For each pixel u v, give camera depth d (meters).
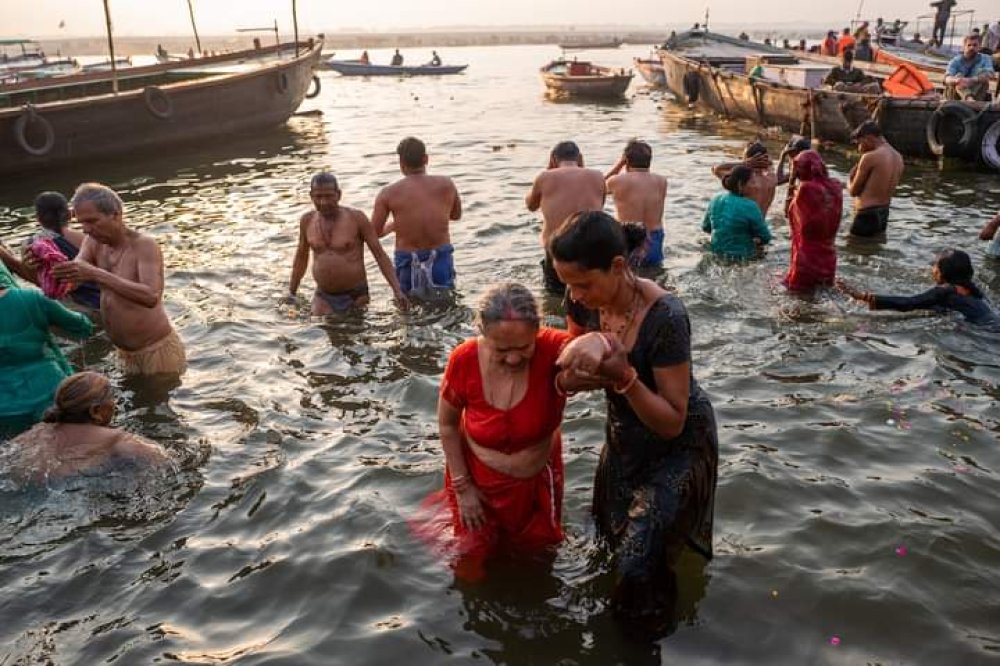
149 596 3.32
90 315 6.52
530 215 9.84
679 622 3.07
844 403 4.81
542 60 59.72
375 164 14.20
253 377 5.45
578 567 3.40
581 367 2.58
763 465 4.13
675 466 3.03
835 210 6.43
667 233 8.89
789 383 5.11
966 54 14.65
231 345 6.02
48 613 3.23
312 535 3.70
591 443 4.46
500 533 3.50
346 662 2.93
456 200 7.22
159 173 14.12
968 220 9.43
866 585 3.22
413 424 4.76
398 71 38.56
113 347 5.99
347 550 3.57
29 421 4.80
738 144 15.88
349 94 29.30
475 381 3.20
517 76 38.56
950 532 3.55
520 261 7.95
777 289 6.80
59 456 4.16
